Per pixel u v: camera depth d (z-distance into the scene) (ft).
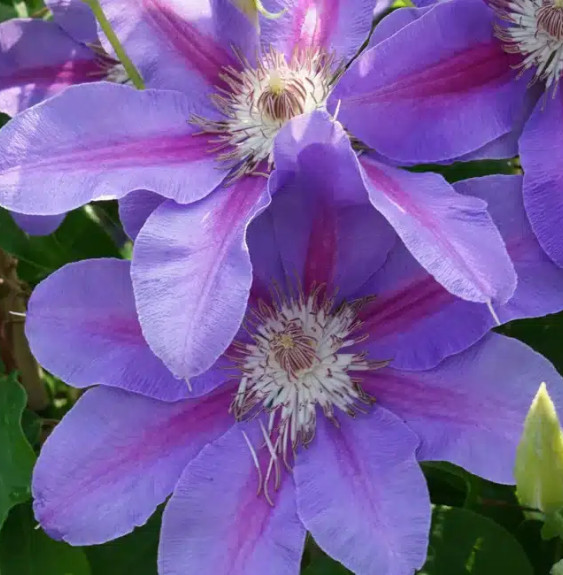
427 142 1.09
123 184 1.06
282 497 1.07
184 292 0.98
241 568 1.02
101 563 1.21
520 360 1.05
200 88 1.16
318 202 1.09
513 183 1.07
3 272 1.39
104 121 1.08
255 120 1.14
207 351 0.95
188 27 1.17
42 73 1.36
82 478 1.06
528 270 1.05
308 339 1.13
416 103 1.09
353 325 1.13
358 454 1.07
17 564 1.19
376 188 1.01
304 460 1.09
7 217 1.33
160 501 1.07
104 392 1.09
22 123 1.05
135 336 1.10
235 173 1.11
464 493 1.29
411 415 1.08
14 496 1.16
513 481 1.02
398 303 1.12
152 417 1.10
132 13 1.15
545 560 1.22
